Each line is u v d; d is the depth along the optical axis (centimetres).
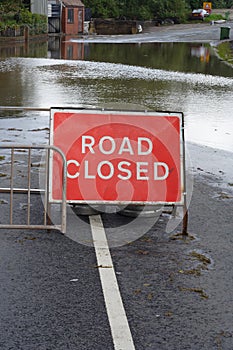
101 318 598
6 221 873
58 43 6016
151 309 619
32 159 1269
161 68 3666
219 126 1769
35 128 1650
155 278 694
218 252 779
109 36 7531
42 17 7288
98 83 2795
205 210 958
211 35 7431
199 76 3247
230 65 3984
